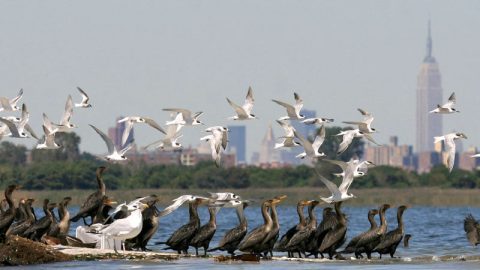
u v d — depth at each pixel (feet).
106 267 171.63
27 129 220.02
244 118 211.82
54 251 178.81
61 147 222.28
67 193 481.05
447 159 208.74
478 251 219.82
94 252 183.32
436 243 244.42
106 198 200.85
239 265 175.94
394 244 192.24
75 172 493.77
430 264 183.21
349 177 191.52
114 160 213.25
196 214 191.11
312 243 189.37
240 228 188.14
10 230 190.90
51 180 484.74
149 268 170.91
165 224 321.93
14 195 475.72
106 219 194.08
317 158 207.51
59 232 195.83
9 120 212.02
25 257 174.81
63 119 221.46
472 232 201.98
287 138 211.20
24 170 498.28
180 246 190.39
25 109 217.77
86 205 200.44
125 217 191.11
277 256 195.00
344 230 187.93
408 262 186.70
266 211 187.42
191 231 189.57
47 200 198.70
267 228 186.29
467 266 179.93
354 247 192.24
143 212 193.36
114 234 182.80
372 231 191.72
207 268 171.22
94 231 187.73
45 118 220.23
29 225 192.03
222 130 206.59
